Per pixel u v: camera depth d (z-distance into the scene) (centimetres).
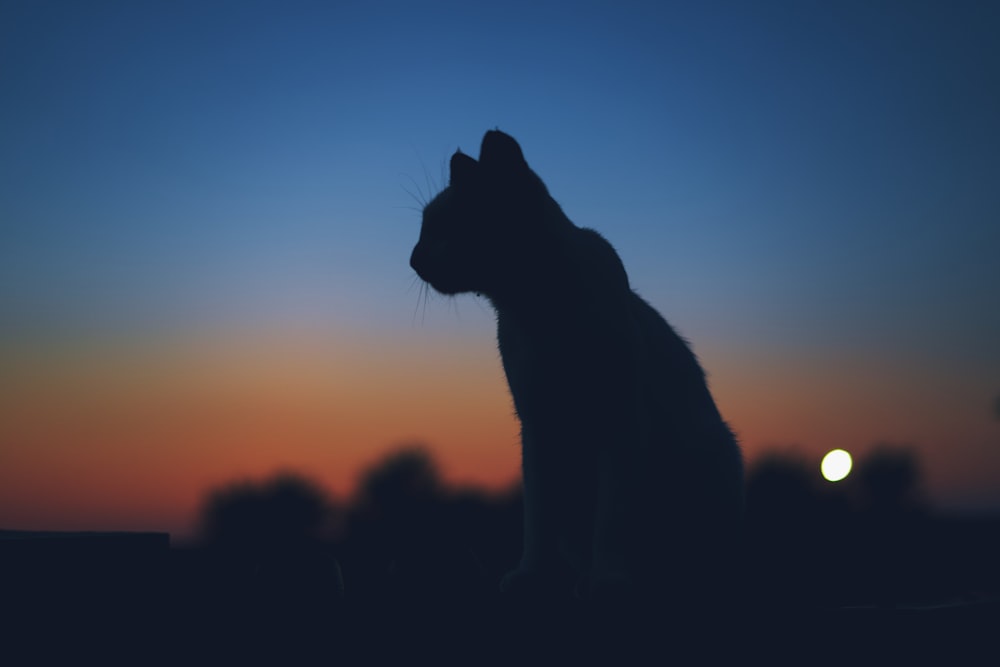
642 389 237
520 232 242
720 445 261
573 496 264
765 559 314
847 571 291
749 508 401
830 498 417
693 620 182
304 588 202
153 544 196
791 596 243
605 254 249
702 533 255
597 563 231
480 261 251
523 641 170
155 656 167
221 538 394
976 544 337
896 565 301
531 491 260
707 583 257
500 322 263
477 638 173
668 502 251
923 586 259
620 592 211
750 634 169
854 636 165
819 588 258
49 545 175
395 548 245
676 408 254
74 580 179
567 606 208
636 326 243
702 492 254
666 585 252
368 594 222
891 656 155
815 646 161
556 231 240
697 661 157
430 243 262
